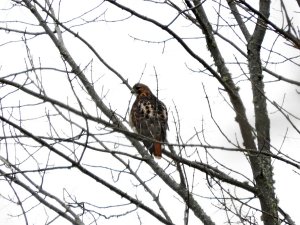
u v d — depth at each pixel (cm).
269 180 1184
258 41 1273
